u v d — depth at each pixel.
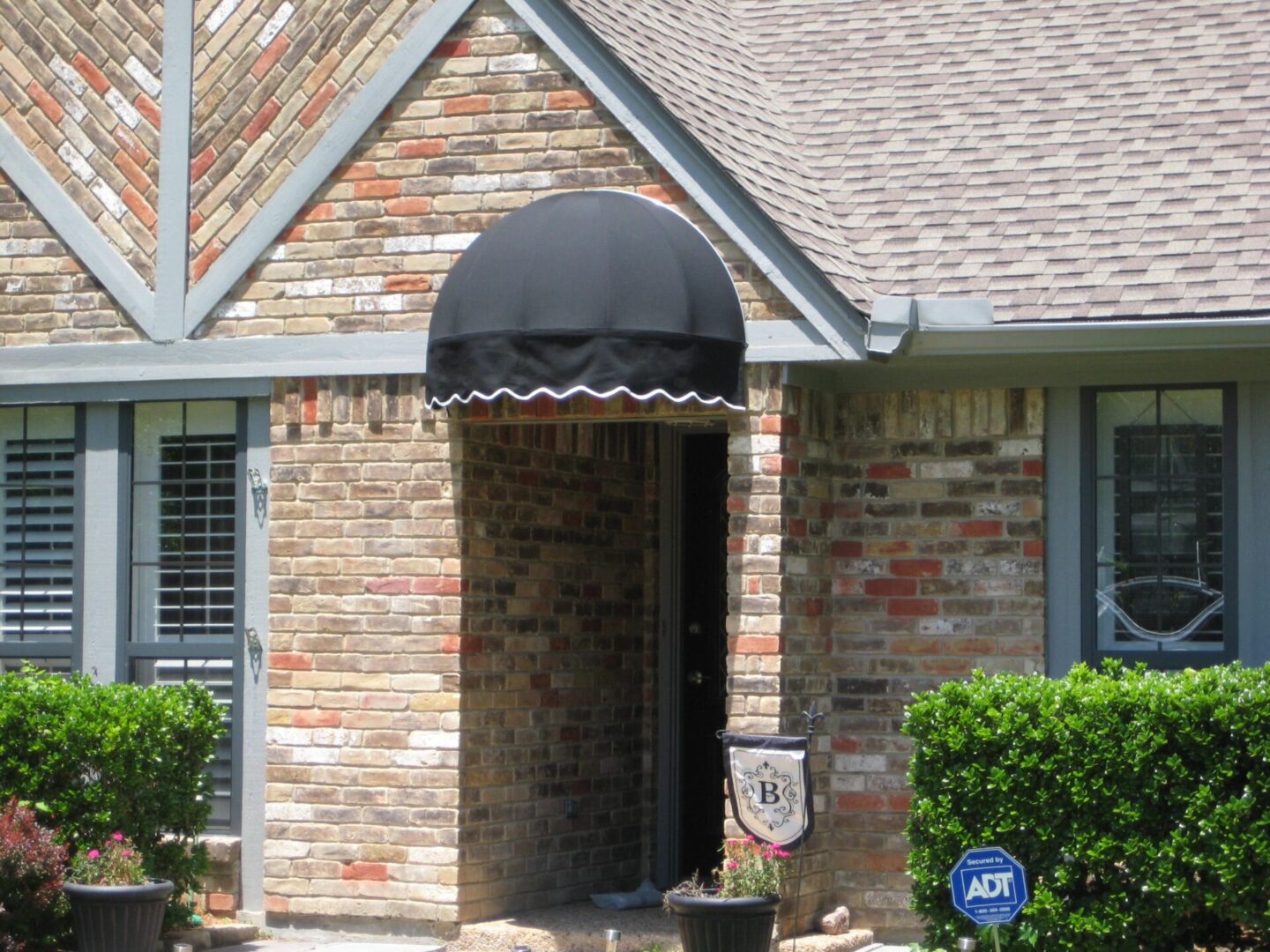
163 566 15.51
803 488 13.93
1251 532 13.40
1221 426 13.56
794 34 18.08
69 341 15.72
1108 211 14.27
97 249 15.67
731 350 13.39
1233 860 11.53
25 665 14.99
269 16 15.26
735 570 13.61
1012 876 11.20
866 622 14.25
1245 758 11.66
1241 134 14.83
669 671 16.92
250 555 15.06
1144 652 13.63
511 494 14.98
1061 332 12.99
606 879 16.23
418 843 14.21
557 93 14.31
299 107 15.08
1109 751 11.87
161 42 15.63
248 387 15.10
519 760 14.96
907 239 14.49
